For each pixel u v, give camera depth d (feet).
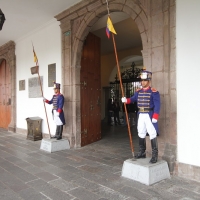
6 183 10.73
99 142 20.31
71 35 18.33
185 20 11.21
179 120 11.47
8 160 14.64
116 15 18.60
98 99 21.20
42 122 21.98
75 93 18.08
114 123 33.58
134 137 22.94
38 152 16.74
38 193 9.58
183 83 11.30
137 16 13.50
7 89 29.78
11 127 27.25
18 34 24.44
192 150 10.96
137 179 10.71
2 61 31.17
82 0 16.61
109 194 9.38
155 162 10.91
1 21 12.53
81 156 15.51
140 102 11.43
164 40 12.06
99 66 21.47
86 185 10.36
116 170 12.46
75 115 18.07
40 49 22.29
